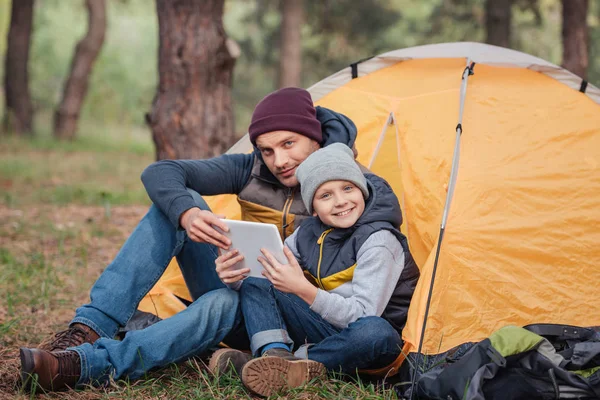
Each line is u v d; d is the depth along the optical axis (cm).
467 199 324
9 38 1705
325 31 1856
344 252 293
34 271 501
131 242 312
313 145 326
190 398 281
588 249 319
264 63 2086
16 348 349
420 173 348
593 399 262
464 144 346
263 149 325
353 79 413
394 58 409
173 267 387
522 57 391
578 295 310
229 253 292
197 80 632
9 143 1544
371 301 282
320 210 294
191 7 630
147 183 319
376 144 379
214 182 338
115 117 2364
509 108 360
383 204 298
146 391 288
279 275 279
